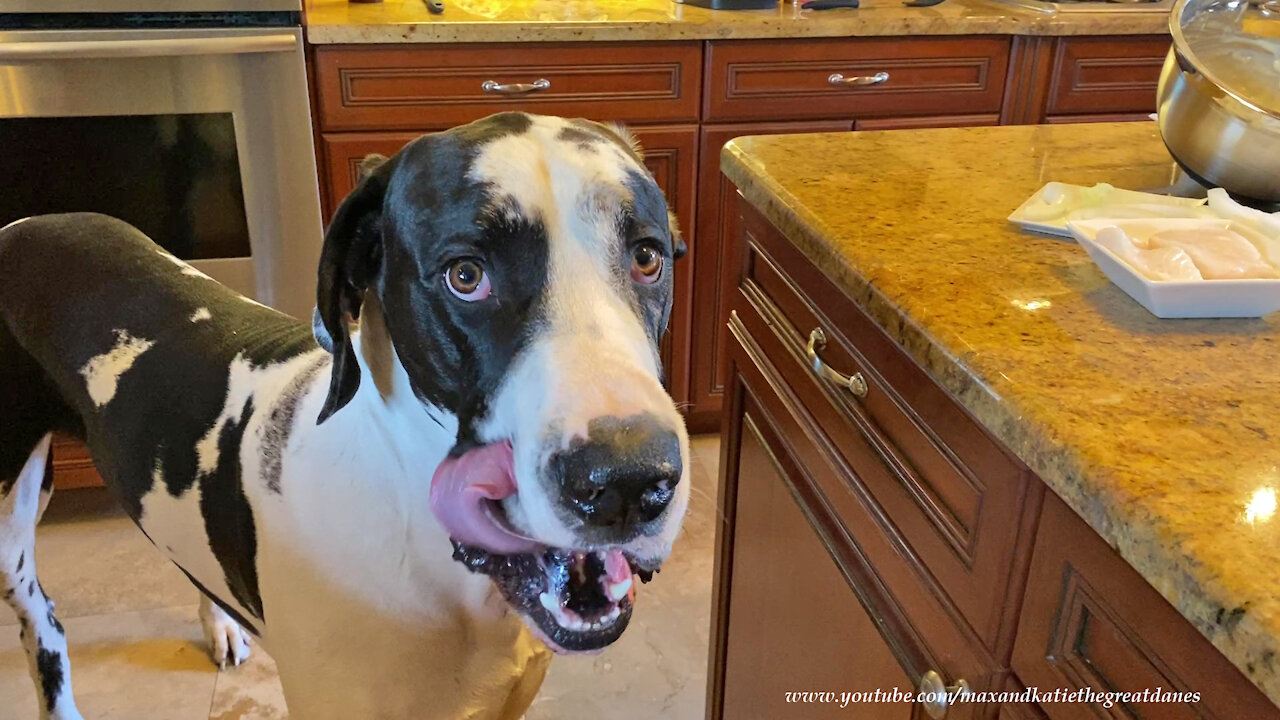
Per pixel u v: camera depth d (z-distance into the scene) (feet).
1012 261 3.02
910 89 7.61
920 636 2.89
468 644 3.58
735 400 4.42
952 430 2.60
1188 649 1.80
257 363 3.93
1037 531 2.26
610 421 2.36
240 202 6.54
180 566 4.28
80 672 5.74
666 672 5.82
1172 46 3.58
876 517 3.10
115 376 4.23
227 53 6.06
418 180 2.85
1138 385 2.28
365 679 3.49
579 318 2.63
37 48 5.70
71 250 4.68
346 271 3.17
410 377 3.02
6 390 4.60
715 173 7.48
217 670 5.80
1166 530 1.77
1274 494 1.87
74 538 6.91
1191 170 3.60
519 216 2.67
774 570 4.10
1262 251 2.79
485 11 7.22
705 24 6.91
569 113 7.07
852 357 3.17
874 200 3.55
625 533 2.46
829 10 7.63
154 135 6.23
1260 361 2.42
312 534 3.38
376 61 6.61
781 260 3.73
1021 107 7.89
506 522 2.72
